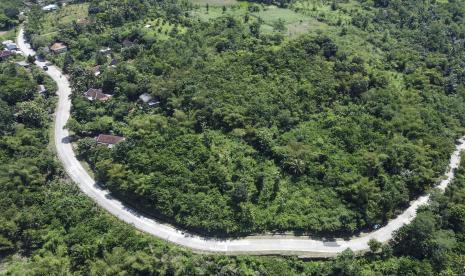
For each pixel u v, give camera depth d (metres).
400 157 178.38
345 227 156.75
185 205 158.50
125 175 167.62
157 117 192.75
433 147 189.00
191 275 141.12
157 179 164.25
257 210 158.50
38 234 154.50
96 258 146.62
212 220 155.00
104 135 191.50
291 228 156.25
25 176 171.50
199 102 195.75
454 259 150.38
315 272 145.00
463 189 172.75
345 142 183.38
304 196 164.62
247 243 151.75
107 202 167.12
